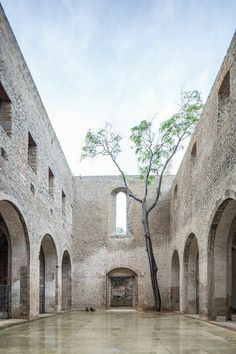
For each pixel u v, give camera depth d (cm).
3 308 1412
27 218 1380
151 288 2469
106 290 2506
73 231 2558
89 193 2608
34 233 1481
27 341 852
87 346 779
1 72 1100
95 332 1041
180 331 1075
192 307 1925
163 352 705
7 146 1155
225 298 1397
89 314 1923
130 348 754
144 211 2325
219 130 1294
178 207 2159
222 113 1298
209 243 1415
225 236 1402
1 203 1212
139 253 2512
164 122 2258
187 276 1948
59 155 2072
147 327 1194
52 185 1903
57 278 1948
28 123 1413
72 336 947
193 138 1739
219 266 1403
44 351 714
